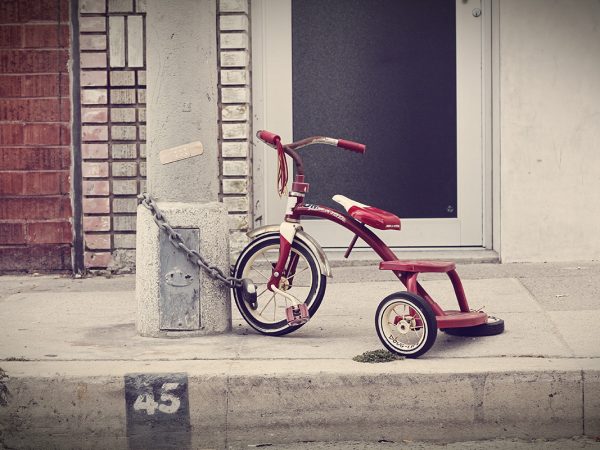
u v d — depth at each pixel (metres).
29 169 5.15
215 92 3.91
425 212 5.19
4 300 4.58
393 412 3.37
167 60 3.85
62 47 5.12
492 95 5.12
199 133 3.87
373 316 4.18
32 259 5.17
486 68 5.12
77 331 3.99
